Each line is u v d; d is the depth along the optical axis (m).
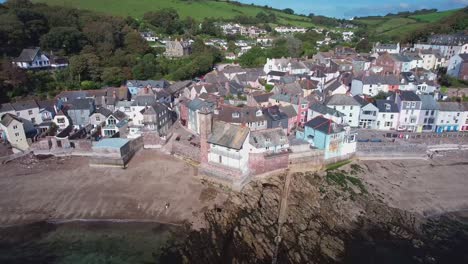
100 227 48.81
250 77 115.81
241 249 43.41
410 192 60.53
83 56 111.94
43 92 98.19
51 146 70.56
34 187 58.00
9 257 43.47
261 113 73.44
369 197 58.69
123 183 59.41
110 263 42.12
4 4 139.50
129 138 72.12
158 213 51.41
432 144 75.25
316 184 61.84
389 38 181.88
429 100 82.62
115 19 158.25
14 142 70.00
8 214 51.12
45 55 112.88
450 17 165.88
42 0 191.25
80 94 93.12
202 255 43.09
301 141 67.88
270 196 56.19
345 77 107.81
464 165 69.62
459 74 104.81
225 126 60.16
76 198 54.97
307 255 43.78
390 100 84.62
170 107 97.00
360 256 45.50
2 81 89.88
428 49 127.12
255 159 59.88
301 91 89.25
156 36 177.00
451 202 57.97
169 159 68.38
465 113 81.56
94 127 81.31
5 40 112.38
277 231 48.06
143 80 118.50
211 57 143.12
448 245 48.47
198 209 52.06
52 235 47.41
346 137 68.12
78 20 146.12
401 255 46.25
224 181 58.34
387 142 73.44
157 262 42.16
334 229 50.47
